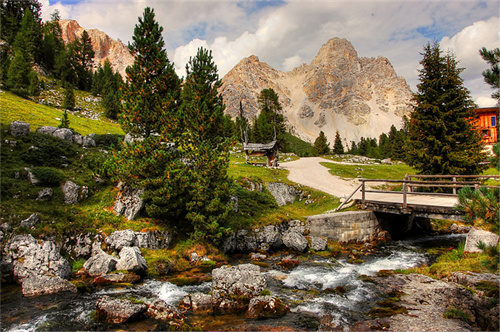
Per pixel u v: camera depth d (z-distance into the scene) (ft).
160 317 38.04
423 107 110.32
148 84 79.36
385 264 64.75
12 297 43.70
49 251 52.42
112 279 50.37
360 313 40.01
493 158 31.45
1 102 140.26
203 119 78.64
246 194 98.73
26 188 63.26
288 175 157.38
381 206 88.94
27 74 210.79
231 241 74.02
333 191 125.18
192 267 60.95
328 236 84.64
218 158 73.56
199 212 70.54
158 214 68.03
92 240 60.70
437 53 111.14
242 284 44.88
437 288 44.19
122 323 36.86
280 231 83.35
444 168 106.11
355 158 258.16
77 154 90.38
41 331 34.81
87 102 249.55
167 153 72.64
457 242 82.84
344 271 59.82
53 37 330.13
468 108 106.73
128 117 76.69
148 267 57.06
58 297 44.27
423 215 79.41
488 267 33.22
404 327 34.81
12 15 302.45
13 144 78.33
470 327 34.42
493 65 34.78
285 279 55.26
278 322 37.63
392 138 374.84
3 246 50.75
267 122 281.54
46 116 146.41
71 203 67.46
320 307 42.22
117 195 71.82
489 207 31.45
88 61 384.88
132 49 82.94
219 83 86.79
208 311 41.09
